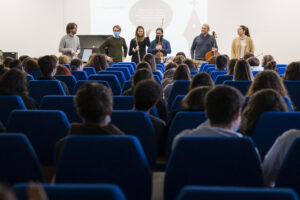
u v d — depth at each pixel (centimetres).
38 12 1268
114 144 172
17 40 1252
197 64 1008
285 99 304
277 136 247
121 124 255
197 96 262
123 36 1284
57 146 201
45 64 446
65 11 1293
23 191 109
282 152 206
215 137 172
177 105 331
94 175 175
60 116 247
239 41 960
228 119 187
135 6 1272
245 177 173
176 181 177
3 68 416
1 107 298
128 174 174
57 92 418
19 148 182
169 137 260
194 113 254
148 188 177
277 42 1275
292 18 1264
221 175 173
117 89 509
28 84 416
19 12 1248
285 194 108
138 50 958
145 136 255
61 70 538
